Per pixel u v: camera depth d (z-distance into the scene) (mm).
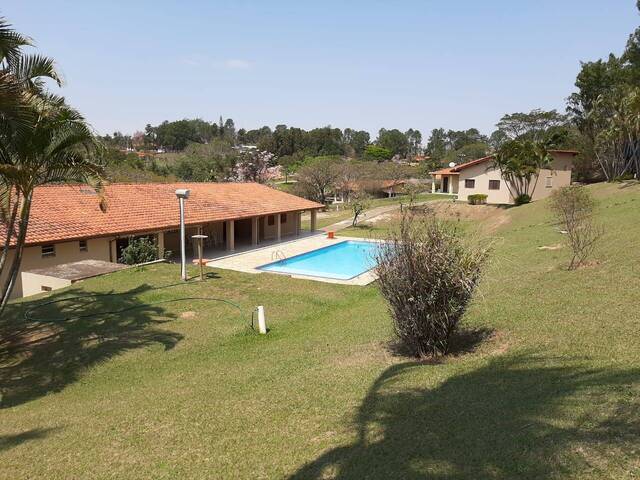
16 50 10109
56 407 8641
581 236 16625
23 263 18625
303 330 12781
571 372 6133
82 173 11234
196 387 8469
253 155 60781
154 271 19688
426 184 70000
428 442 4910
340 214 51125
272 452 5445
